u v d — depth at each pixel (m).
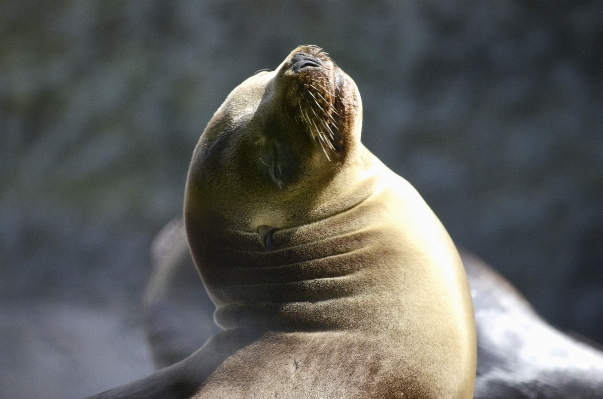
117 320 47.31
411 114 54.47
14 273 55.06
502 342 21.73
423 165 53.81
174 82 57.78
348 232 13.64
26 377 37.50
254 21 57.75
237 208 13.88
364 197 13.87
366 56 56.03
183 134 57.56
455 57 55.09
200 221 14.38
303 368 12.64
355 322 13.04
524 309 23.67
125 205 57.69
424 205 14.60
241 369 12.96
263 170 13.45
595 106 52.69
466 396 13.37
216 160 13.80
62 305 50.34
